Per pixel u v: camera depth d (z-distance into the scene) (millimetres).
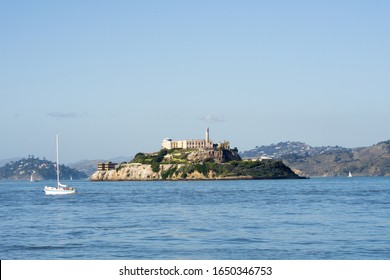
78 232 124562
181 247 100312
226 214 169625
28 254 95000
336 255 90812
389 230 122562
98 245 103375
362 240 106875
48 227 136500
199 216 163625
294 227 130125
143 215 169750
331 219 148875
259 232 121000
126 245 102938
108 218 159875
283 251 95062
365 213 167250
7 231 128500
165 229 128000
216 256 91000
